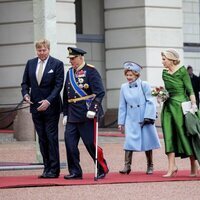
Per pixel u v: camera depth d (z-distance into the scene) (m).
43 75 34.41
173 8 68.62
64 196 28.22
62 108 34.75
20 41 64.81
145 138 37.19
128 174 36.53
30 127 56.28
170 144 34.69
